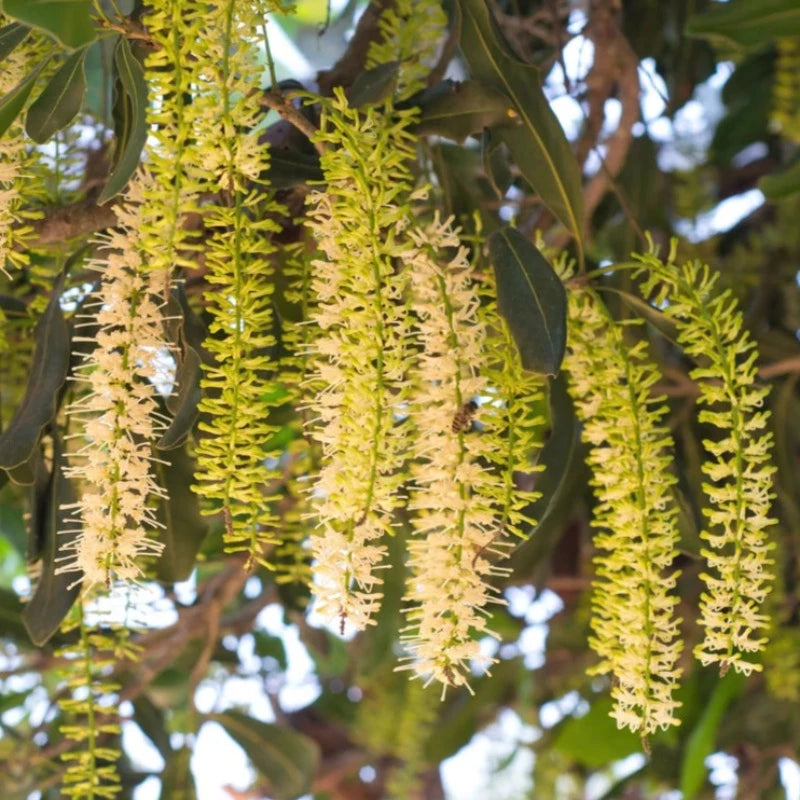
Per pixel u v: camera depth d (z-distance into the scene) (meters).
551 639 3.10
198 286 1.48
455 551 1.14
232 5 1.15
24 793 2.24
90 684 1.47
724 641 1.17
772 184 1.67
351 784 3.72
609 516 1.27
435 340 1.18
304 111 1.58
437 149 1.77
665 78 2.68
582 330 1.35
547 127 1.43
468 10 1.45
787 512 2.42
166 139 1.12
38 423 1.35
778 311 2.61
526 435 1.19
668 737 2.64
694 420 2.24
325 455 1.13
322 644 2.47
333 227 1.16
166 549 1.62
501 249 1.27
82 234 1.48
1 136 1.31
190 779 2.38
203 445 1.15
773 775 2.73
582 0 2.51
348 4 2.54
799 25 1.55
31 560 1.49
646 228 2.63
